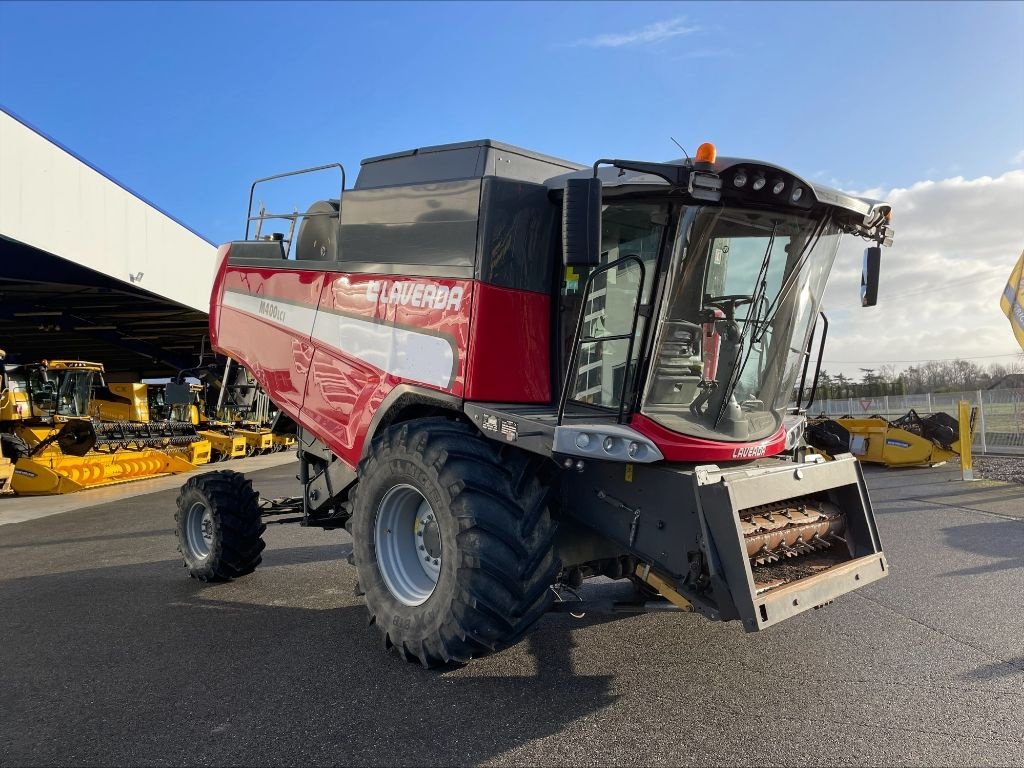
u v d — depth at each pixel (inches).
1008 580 215.2
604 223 150.8
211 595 226.1
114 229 676.1
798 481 142.9
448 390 159.6
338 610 206.1
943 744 117.2
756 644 166.9
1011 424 618.8
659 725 125.8
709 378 148.0
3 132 515.8
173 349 1411.2
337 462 204.8
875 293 174.6
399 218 178.2
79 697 144.6
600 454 133.2
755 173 135.9
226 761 116.4
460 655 141.6
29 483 544.7
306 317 206.4
